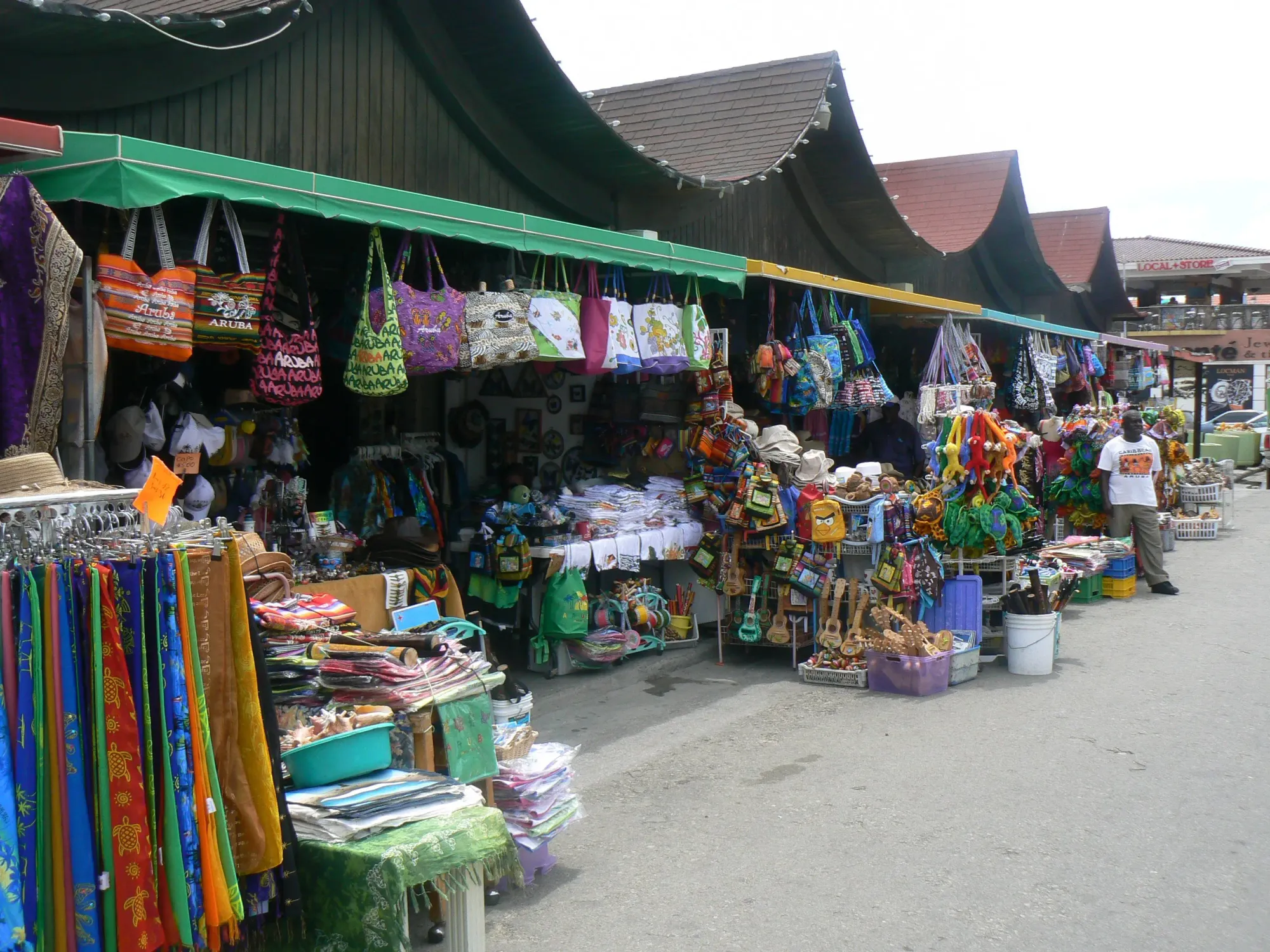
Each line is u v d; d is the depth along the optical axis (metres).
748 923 4.67
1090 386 19.94
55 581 3.29
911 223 17.30
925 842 5.51
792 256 13.20
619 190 10.22
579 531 8.69
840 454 13.14
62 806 3.28
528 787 5.06
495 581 8.12
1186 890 4.91
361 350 6.11
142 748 3.45
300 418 8.16
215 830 3.57
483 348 6.77
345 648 4.68
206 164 5.03
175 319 5.07
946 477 8.89
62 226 4.58
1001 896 4.89
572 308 7.41
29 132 4.39
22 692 3.22
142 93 6.35
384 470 7.93
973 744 7.13
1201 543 17.25
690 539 9.53
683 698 8.45
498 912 4.83
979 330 16.52
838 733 7.45
